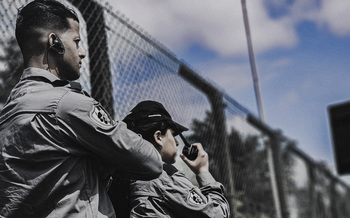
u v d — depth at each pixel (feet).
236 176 17.63
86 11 10.64
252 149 19.49
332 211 29.60
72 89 5.72
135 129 7.23
